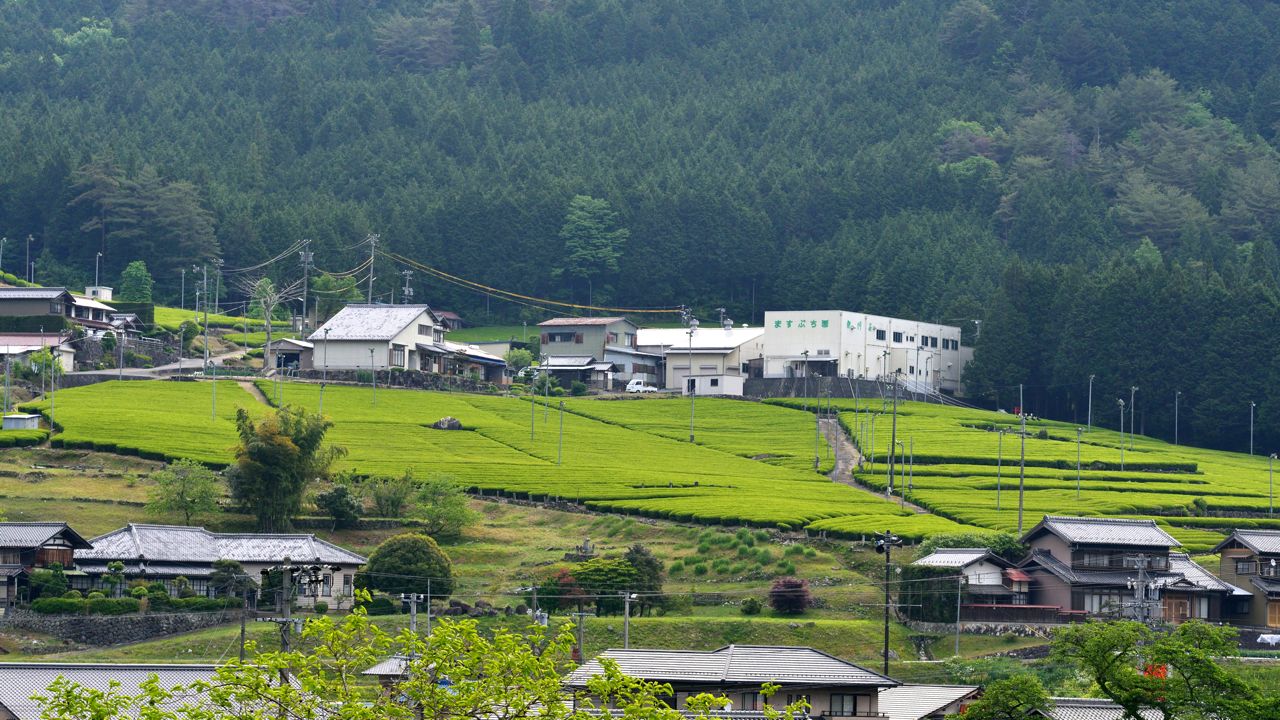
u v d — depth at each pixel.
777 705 86.44
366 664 62.31
